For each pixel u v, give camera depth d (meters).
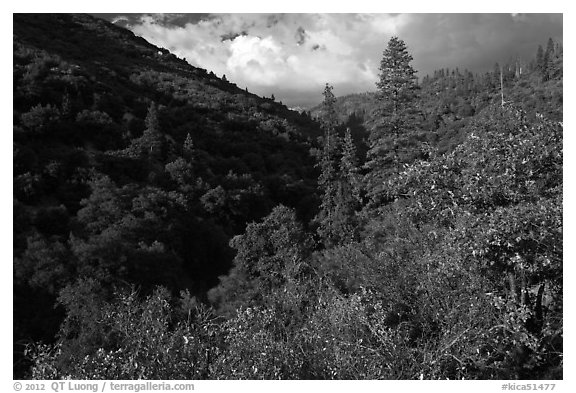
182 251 28.77
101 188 27.78
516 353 5.39
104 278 17.88
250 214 39.03
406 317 6.84
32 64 38.34
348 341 4.88
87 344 5.74
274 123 62.69
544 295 5.79
